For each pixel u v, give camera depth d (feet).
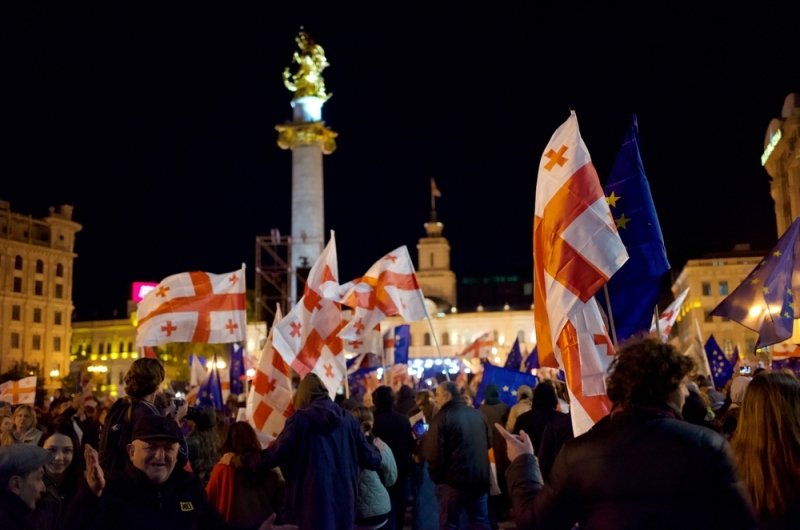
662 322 52.11
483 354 108.88
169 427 16.55
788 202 199.00
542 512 13.67
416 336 358.02
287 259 237.45
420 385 110.63
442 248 380.17
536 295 23.98
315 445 24.80
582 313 22.39
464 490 33.55
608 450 12.94
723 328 244.83
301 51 250.57
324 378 42.24
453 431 33.58
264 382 41.55
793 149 187.62
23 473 15.52
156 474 16.33
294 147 244.63
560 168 23.48
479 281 420.77
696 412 27.96
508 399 52.65
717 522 12.41
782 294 28.17
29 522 15.75
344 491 24.85
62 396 54.54
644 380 13.24
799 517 14.37
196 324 46.39
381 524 31.83
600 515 12.79
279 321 42.47
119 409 22.91
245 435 26.71
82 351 397.19
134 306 394.52
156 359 24.00
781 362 56.85
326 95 250.78
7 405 34.27
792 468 14.55
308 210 239.30
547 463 27.68
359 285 53.62
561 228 22.94
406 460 38.42
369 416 33.96
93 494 16.60
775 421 14.83
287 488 24.95
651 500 12.48
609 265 22.18
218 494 26.12
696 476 12.45
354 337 52.65
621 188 27.17
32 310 318.04
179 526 16.53
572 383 22.18
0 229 307.99
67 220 335.47
